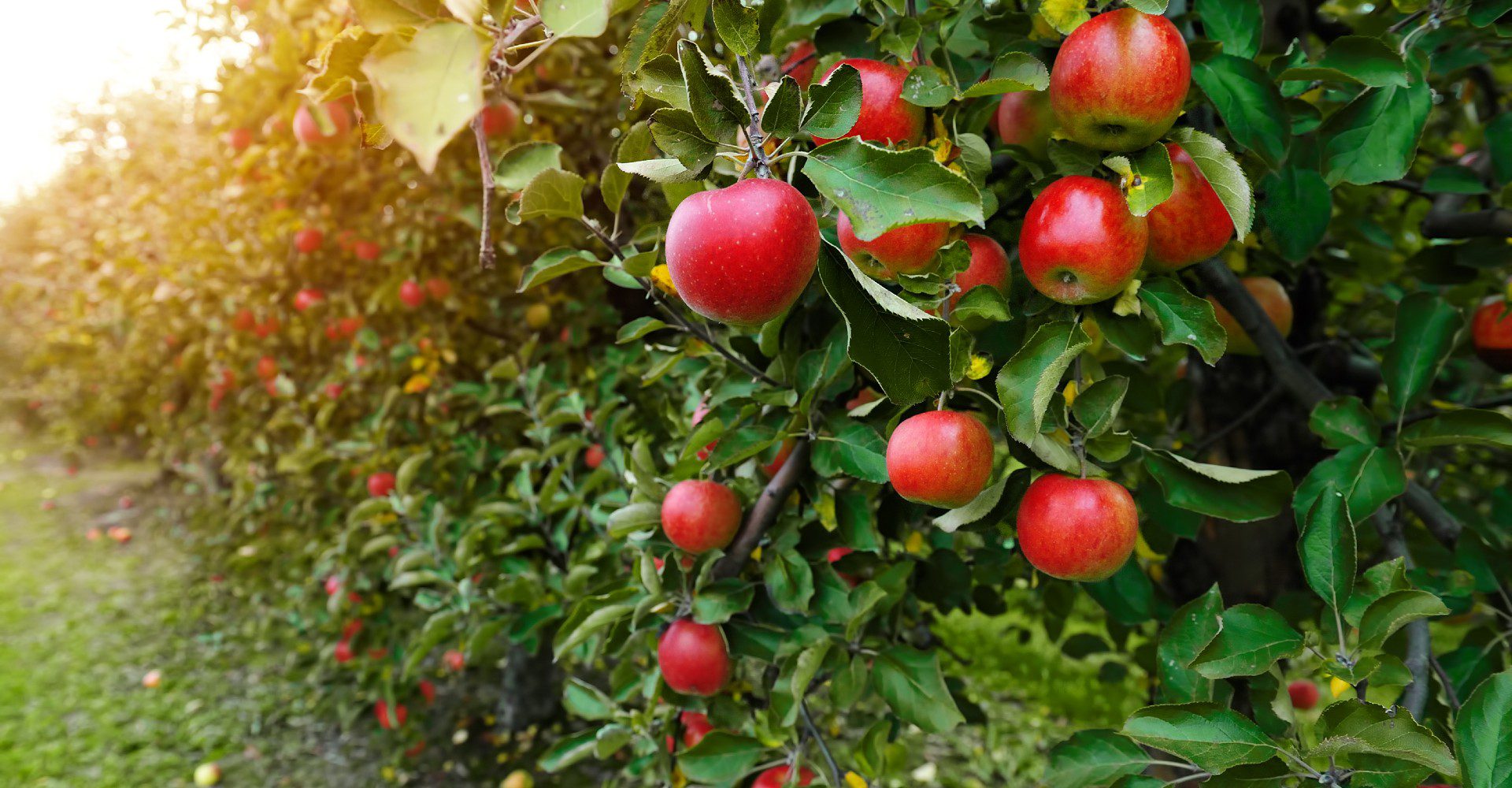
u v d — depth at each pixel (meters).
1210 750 0.65
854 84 0.56
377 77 0.47
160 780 2.25
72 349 4.82
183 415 3.46
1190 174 0.67
